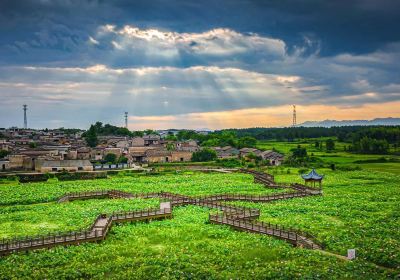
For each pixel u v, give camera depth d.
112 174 137.25
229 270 45.19
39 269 46.06
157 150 189.00
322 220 69.69
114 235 59.97
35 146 192.75
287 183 114.44
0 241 53.62
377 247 52.16
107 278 43.69
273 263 47.12
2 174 129.75
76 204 86.12
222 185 114.06
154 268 45.59
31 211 78.56
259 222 65.06
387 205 83.69
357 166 154.25
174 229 62.75
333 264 45.94
